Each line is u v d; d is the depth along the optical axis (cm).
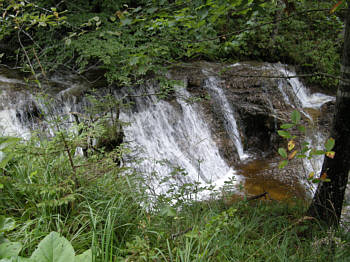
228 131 827
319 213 378
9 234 215
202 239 222
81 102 694
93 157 308
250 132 865
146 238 227
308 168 702
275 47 1077
